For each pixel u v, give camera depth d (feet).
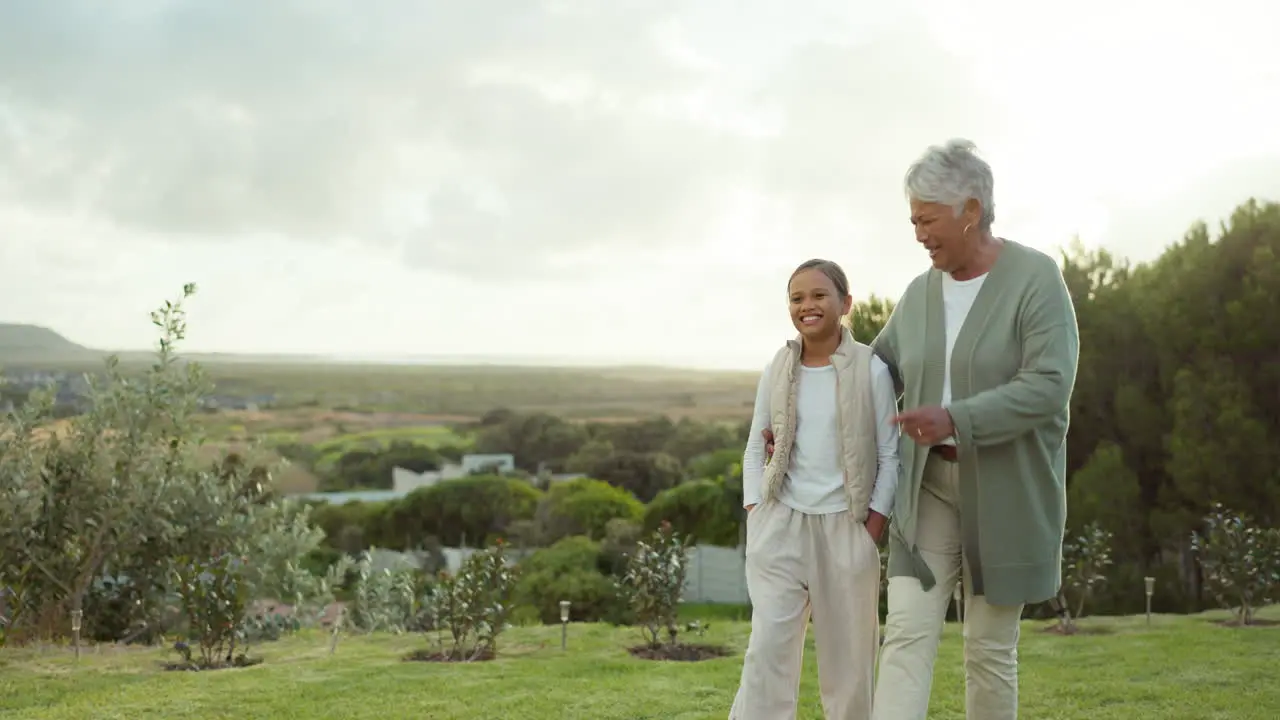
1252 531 24.80
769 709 9.63
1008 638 9.49
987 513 9.08
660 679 17.57
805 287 9.93
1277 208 40.98
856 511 9.61
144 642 24.79
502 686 16.99
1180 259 43.70
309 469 199.00
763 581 9.89
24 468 23.41
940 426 8.63
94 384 24.88
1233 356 39.88
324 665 19.57
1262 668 17.54
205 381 25.99
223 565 20.93
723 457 147.64
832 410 9.84
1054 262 9.29
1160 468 41.29
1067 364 8.89
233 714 14.92
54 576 23.54
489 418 249.34
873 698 9.82
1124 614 36.45
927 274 10.02
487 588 21.42
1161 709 14.53
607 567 80.18
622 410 250.16
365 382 405.18
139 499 24.13
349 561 27.45
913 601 9.35
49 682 17.38
